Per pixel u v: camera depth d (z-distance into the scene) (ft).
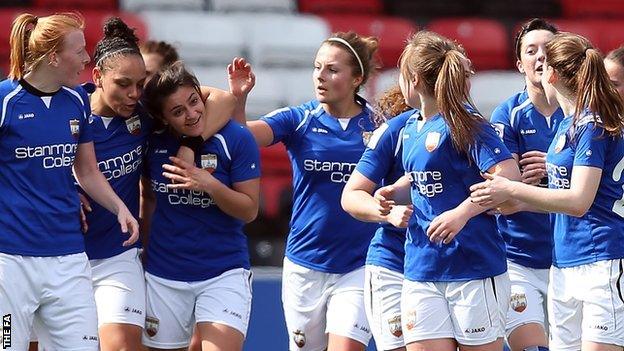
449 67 58.59
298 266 73.41
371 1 164.66
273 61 148.05
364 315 71.15
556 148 63.05
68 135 63.46
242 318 67.77
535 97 72.64
